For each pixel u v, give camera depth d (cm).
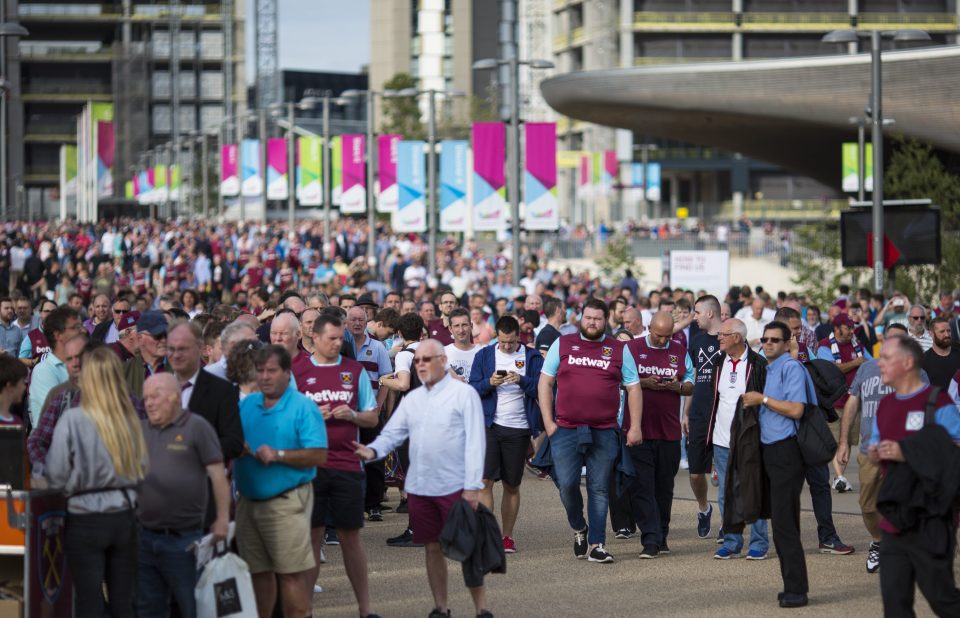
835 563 2264
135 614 1527
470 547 1748
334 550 2403
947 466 1534
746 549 2414
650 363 2367
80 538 1466
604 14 18325
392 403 2569
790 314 2580
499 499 2992
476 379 2348
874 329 4388
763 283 10112
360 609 1828
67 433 1465
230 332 1862
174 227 11356
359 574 1828
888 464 1582
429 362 1794
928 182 6838
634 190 17662
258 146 11019
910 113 9475
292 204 10306
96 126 15088
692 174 19338
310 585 1730
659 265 10581
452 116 19750
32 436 1642
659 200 17838
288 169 10281
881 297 4891
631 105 10738
